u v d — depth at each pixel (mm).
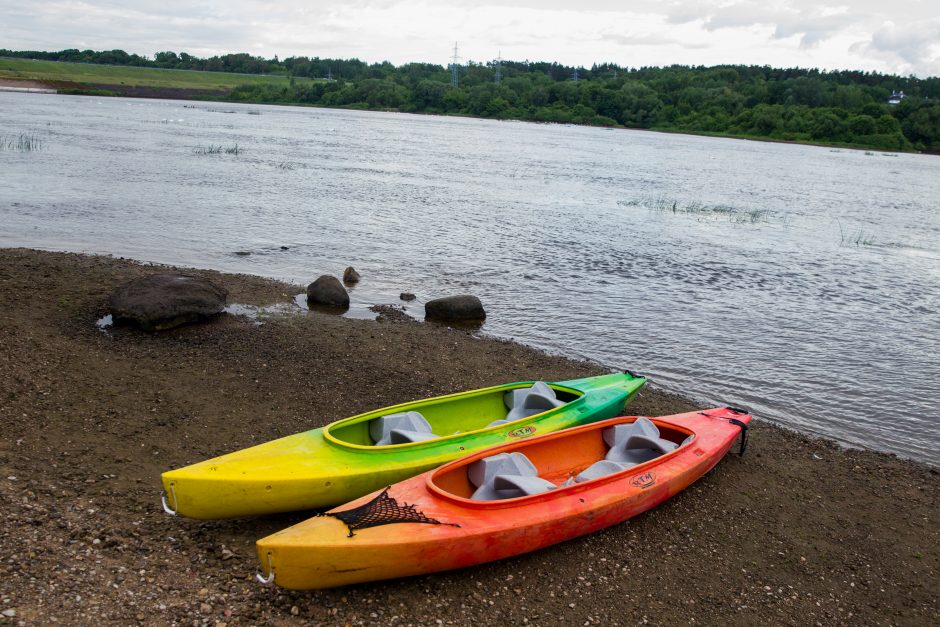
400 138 75875
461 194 35156
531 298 17844
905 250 27625
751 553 7770
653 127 139125
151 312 12633
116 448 8375
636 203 35750
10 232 20625
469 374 12383
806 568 7633
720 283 20531
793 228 31234
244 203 28500
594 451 9086
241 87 182375
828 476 9867
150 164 38219
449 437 8195
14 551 5891
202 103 150500
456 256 21859
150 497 7328
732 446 10422
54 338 11719
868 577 7617
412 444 7859
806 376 13797
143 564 6117
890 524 8766
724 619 6625
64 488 7199
